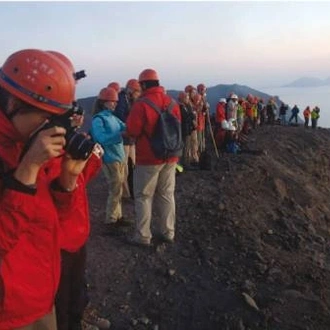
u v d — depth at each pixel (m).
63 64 2.14
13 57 2.07
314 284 6.78
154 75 6.57
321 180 25.98
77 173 2.29
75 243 2.78
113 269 6.40
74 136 2.16
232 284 6.24
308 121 42.09
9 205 2.04
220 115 18.75
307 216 14.40
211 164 14.98
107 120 7.23
